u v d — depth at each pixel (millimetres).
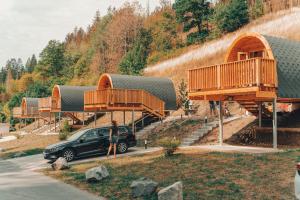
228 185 11938
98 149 22234
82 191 13328
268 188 11211
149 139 27859
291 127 21625
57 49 113062
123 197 12094
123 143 22812
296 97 19766
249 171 13258
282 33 46750
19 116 60562
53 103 44406
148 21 94250
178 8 66562
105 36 90875
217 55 50781
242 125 24594
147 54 69312
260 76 18281
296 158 14508
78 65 94375
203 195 11320
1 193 13078
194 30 72125
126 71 61531
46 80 108000
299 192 8203
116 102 30109
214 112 30938
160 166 15992
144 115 34531
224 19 58938
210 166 14711
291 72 19984
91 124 43281
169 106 34938
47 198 12188
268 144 21031
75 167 18719
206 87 21141
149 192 11891
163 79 36344
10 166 21234
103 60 82938
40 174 17547
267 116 24016
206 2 66062
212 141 23719
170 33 71188
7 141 42812
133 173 15430
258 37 20688
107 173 15039
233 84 19359
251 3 70500
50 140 34562
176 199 10211
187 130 26828
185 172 14336
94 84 72750
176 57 60406
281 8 61312
